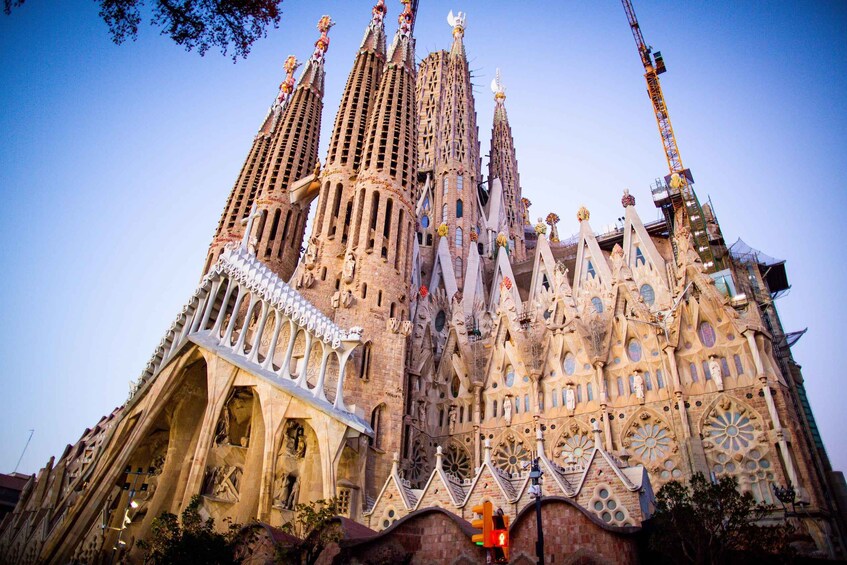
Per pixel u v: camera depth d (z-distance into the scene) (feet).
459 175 301.43
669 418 152.46
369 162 212.02
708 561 83.61
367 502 144.87
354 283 183.32
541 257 236.84
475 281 244.22
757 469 135.74
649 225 240.53
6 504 291.58
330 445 139.13
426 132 323.16
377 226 193.88
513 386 180.96
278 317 165.17
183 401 166.81
